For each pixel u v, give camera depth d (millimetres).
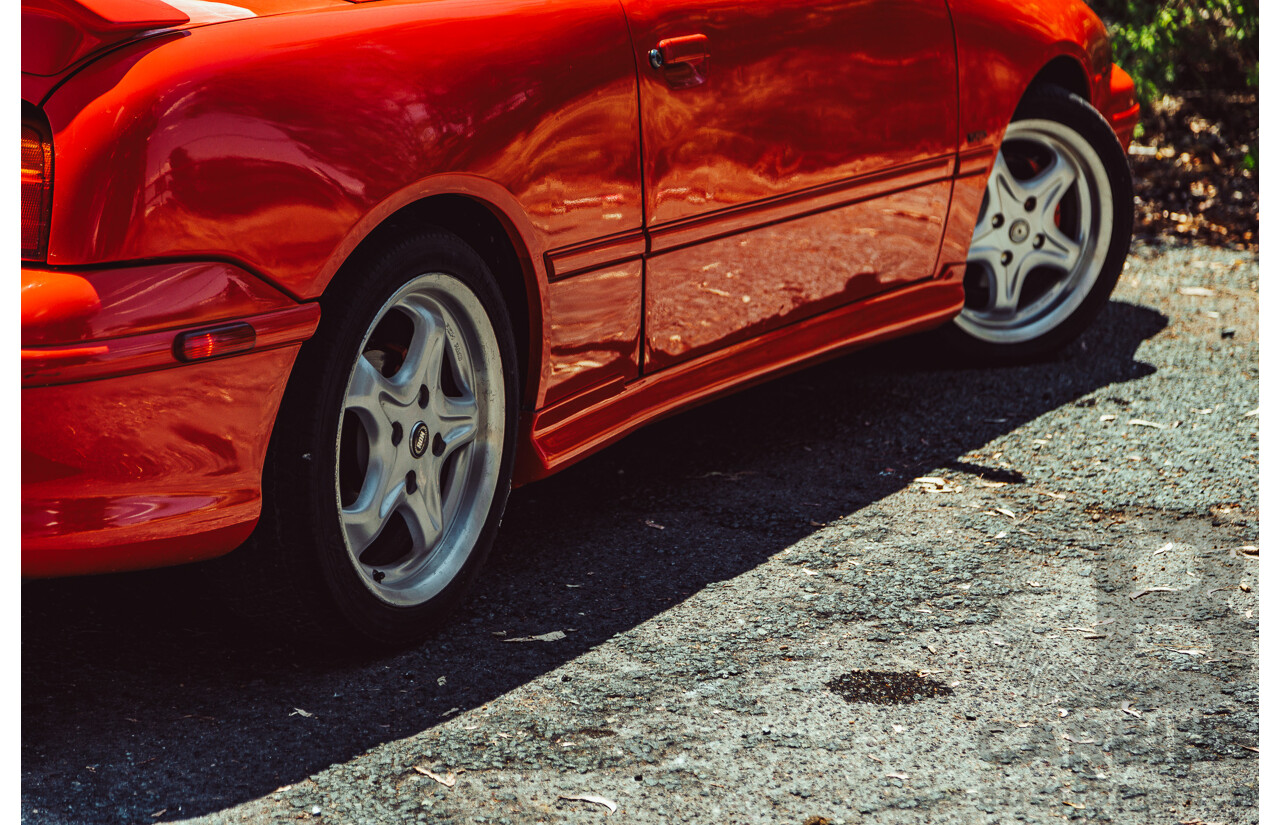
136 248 2186
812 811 2193
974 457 3846
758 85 3312
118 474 2215
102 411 2174
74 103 2195
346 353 2484
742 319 3486
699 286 3324
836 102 3555
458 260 2699
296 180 2346
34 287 2141
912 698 2561
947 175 4020
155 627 2793
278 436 2436
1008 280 4547
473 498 2885
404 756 2348
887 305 3965
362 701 2533
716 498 3557
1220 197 6855
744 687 2592
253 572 2496
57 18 2199
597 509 3480
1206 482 3643
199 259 2248
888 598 2982
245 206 2285
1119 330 5039
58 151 2180
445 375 2850
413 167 2521
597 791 2242
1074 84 4625
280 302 2350
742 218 3361
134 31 2270
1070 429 4055
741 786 2260
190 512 2297
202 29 2340
